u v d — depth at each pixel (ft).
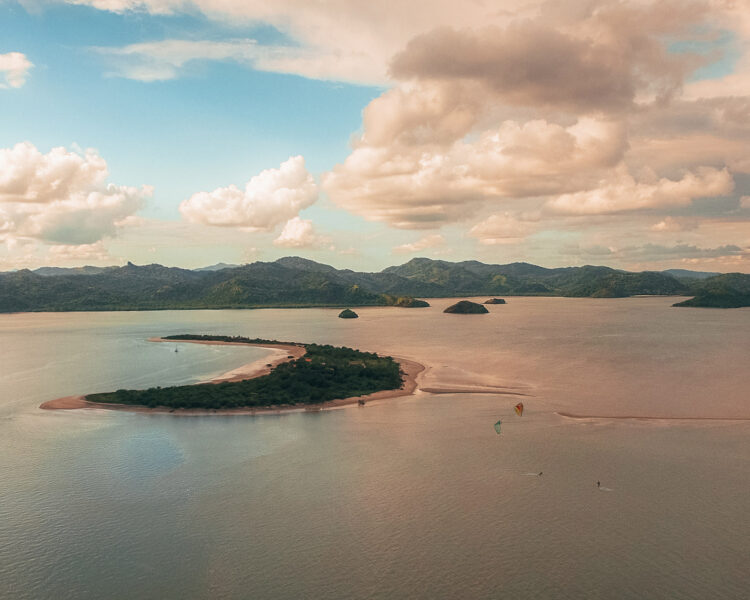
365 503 237.86
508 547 201.57
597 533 210.59
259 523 221.25
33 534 213.46
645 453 295.48
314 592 176.96
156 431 344.69
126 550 201.77
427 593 175.73
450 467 277.85
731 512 226.17
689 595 173.06
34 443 321.52
